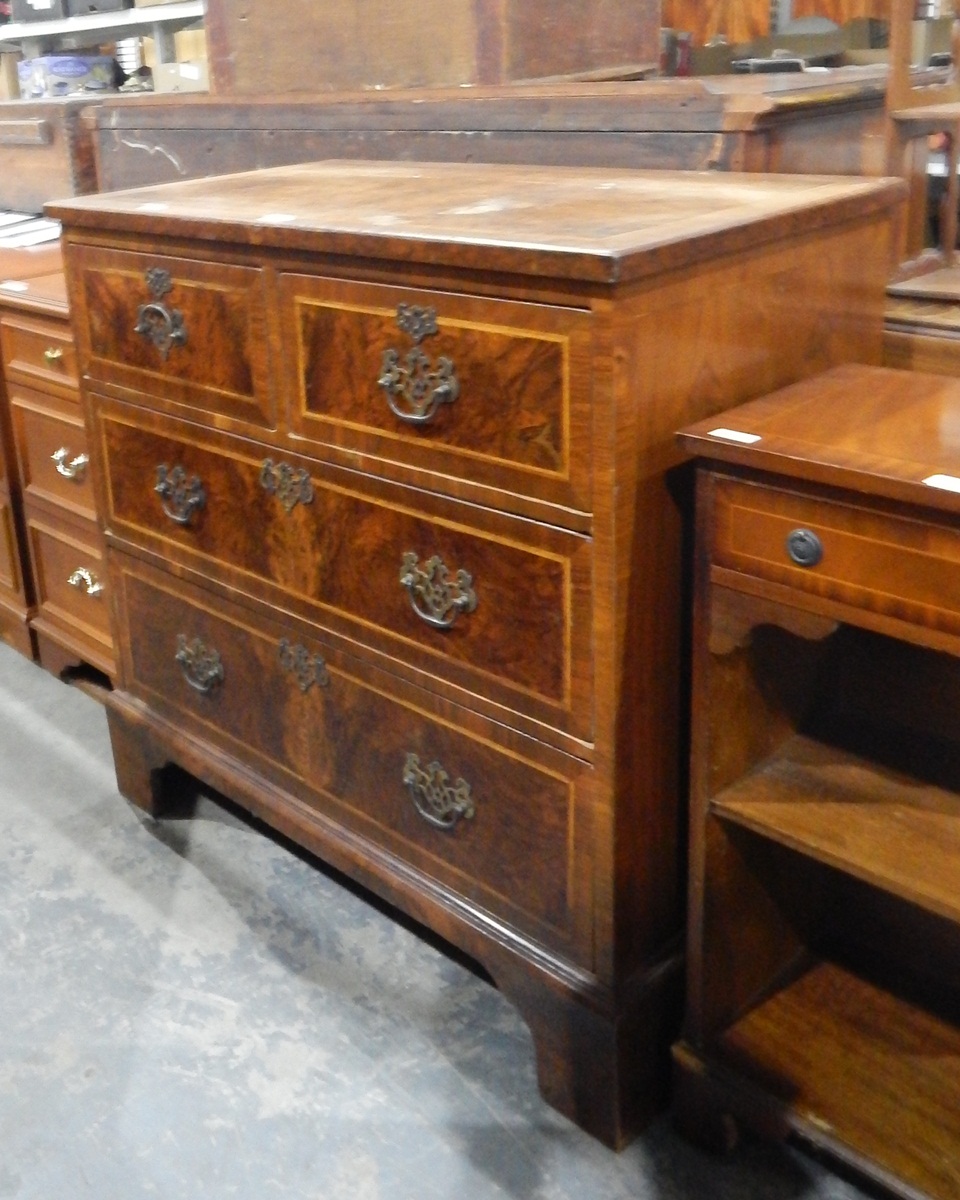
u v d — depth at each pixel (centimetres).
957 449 113
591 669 132
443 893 161
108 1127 155
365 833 172
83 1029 171
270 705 180
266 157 225
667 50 231
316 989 177
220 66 228
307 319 147
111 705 213
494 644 141
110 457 192
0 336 241
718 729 134
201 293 161
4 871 205
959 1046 149
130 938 188
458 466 137
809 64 238
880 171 175
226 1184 147
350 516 153
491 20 189
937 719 149
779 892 155
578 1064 149
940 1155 134
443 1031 169
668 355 124
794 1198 144
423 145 199
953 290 155
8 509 259
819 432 120
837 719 152
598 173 170
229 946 186
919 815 134
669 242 119
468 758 150
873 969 161
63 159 279
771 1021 152
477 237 125
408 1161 150
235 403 163
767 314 135
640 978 146
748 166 162
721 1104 146
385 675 157
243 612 177
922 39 213
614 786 135
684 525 133
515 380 127
